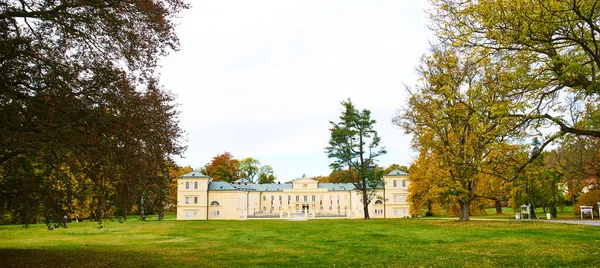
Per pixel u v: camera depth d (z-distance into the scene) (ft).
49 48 40.70
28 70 38.73
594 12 37.70
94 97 42.27
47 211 43.93
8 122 37.01
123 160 42.39
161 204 48.47
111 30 42.42
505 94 42.80
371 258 54.90
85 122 40.09
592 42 39.81
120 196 44.70
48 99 39.17
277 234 101.45
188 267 48.52
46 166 45.60
